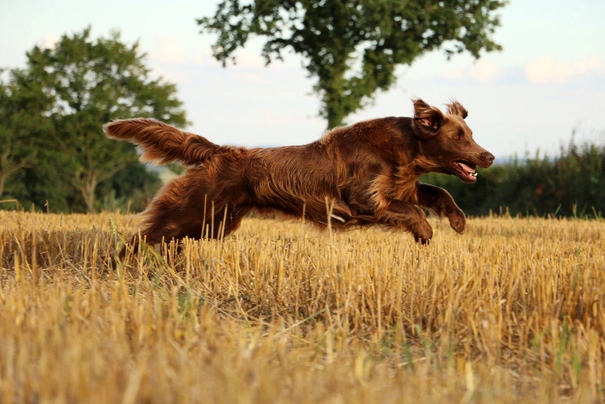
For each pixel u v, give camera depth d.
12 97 41.44
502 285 5.05
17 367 3.06
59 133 41.50
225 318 4.77
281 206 6.73
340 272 5.09
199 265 6.02
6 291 5.07
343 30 25.78
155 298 4.34
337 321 4.52
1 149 40.53
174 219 6.61
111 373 2.80
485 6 26.16
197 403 2.71
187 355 3.41
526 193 19.83
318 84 26.31
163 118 44.03
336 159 6.62
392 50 26.23
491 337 4.06
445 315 4.52
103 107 41.06
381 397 2.96
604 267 5.35
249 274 5.60
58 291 4.52
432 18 25.98
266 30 25.88
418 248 6.33
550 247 7.60
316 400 2.83
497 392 3.24
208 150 6.73
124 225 9.95
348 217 6.69
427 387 3.31
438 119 6.54
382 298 4.89
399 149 6.62
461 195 21.61
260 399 2.72
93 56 42.03
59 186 42.84
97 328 3.82
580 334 4.03
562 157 19.64
